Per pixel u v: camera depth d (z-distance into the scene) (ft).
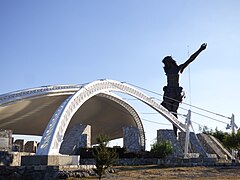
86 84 123.24
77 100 114.21
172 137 148.46
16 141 141.08
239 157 161.48
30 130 164.35
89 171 80.94
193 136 158.30
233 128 158.92
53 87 128.16
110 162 73.36
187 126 145.59
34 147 143.13
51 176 76.13
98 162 72.33
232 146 155.33
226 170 99.14
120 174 87.56
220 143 178.81
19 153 93.50
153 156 131.54
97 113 165.68
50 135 96.27
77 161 93.25
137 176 83.76
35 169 77.30
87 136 133.49
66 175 74.79
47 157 84.58
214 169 101.76
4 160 87.61
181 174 89.30
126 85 146.30
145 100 153.99
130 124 178.29
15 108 126.62
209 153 163.94
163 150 133.49
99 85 130.31
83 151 124.67
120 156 129.70
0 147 101.55
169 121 161.27
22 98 120.78
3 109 122.21
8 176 76.18
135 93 149.79
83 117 164.96
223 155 162.09
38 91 124.67
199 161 119.96
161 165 117.08
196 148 154.10
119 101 154.40
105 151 73.26
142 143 167.02
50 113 145.38
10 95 118.93
